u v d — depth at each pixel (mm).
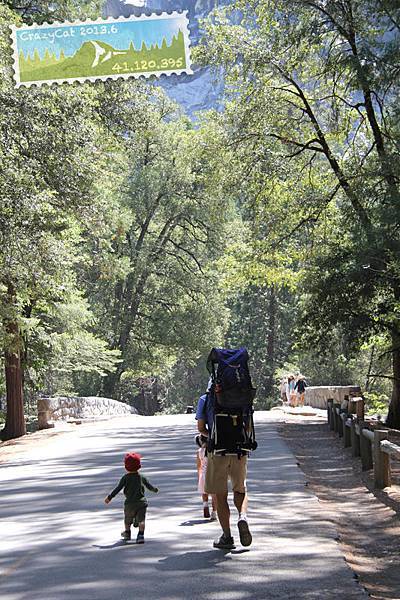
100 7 33750
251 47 34062
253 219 37156
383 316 28844
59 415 38906
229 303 92875
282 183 36594
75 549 9797
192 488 14953
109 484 16297
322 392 50094
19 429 37094
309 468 19281
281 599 7363
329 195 34938
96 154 30562
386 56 28156
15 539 10805
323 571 8398
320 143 34688
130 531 10359
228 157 36219
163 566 8703
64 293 40062
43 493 15547
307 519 11586
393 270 26406
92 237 46750
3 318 30984
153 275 70188
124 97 36500
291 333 32719
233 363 9586
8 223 25172
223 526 9547
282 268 37750
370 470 17688
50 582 8188
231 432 9453
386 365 37750
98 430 34344
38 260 27266
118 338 68188
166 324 68312
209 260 70812
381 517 12453
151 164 67250
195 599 7355
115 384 68688
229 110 35750
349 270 28438
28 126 25766
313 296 30578
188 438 28000
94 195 32594
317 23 31062
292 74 34969
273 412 49531
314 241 35062
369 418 36812
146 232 70812
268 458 20234
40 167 26969
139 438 29062
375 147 33000
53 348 42344
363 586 7875
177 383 94750
